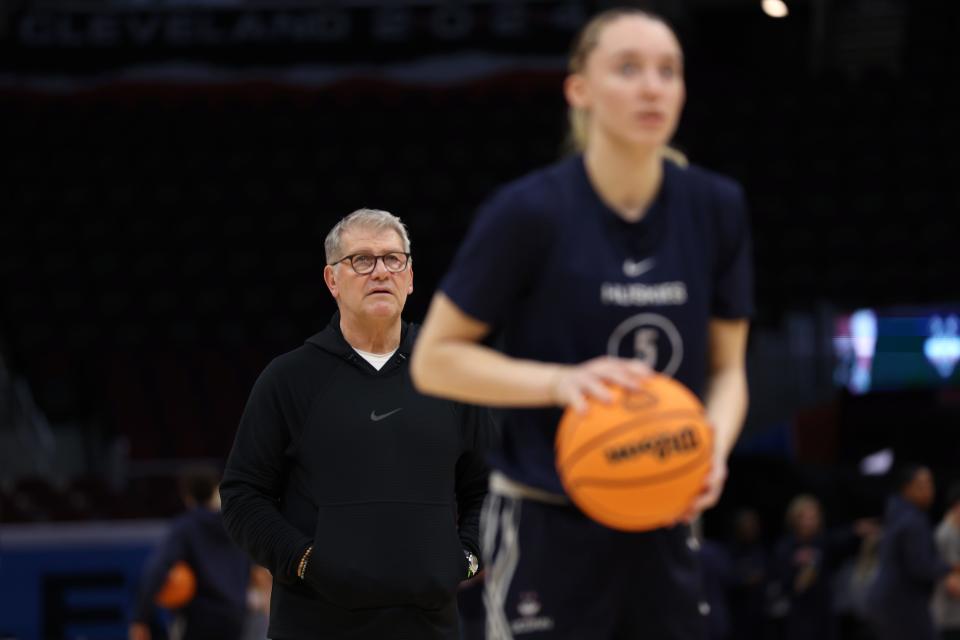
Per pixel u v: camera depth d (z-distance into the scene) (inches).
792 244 1530.5
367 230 318.7
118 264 1619.1
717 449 241.8
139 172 1760.6
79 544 959.0
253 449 317.1
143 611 644.1
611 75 227.9
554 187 237.0
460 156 1758.1
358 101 1856.5
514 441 248.5
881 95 1777.8
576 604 239.3
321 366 320.2
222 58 1942.7
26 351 1459.2
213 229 1670.8
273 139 1809.8
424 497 314.7
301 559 308.2
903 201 1598.2
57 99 1882.4
